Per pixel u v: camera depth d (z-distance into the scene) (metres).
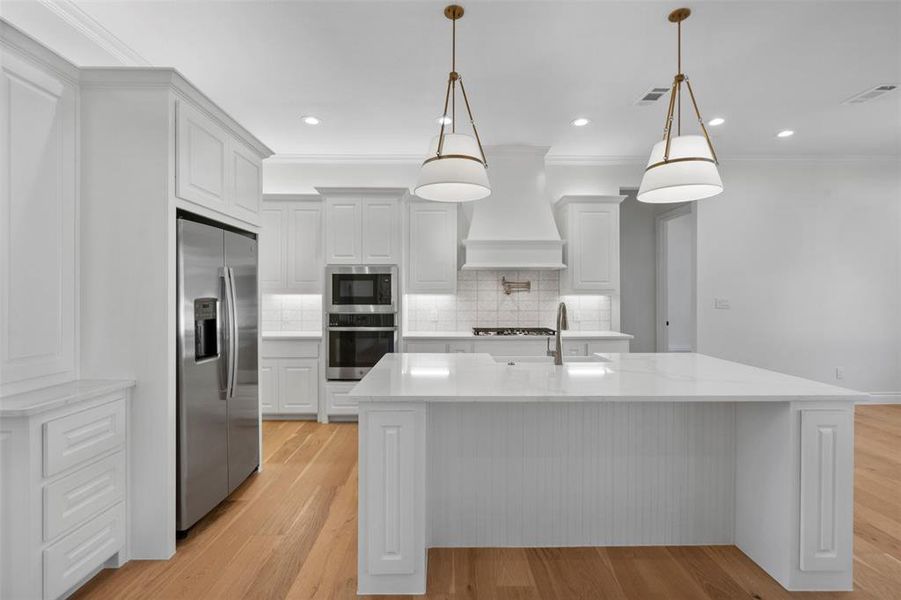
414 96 3.77
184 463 2.46
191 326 2.51
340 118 4.25
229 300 2.86
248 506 2.92
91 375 2.34
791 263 5.49
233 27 2.79
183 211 2.54
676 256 8.12
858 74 3.42
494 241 4.93
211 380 2.71
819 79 3.50
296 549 2.43
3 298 1.91
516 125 4.42
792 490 2.05
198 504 2.58
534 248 5.03
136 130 2.33
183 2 2.54
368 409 2.03
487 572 2.23
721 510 2.49
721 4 2.58
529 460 2.46
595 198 5.06
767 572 2.21
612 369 2.59
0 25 1.86
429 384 2.19
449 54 3.11
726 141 4.94
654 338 6.72
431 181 2.27
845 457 2.05
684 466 2.48
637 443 2.47
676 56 3.14
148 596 2.04
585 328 5.48
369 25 2.77
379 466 2.03
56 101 2.18
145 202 2.33
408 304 5.45
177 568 2.25
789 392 2.03
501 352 4.87
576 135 4.69
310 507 2.91
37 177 2.07
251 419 3.30
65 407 1.93
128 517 2.32
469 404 2.44
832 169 5.49
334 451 3.99
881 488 3.13
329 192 4.95
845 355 5.50
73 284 2.29
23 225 2.00
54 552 1.88
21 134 1.99
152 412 2.34
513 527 2.46
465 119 4.28
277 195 5.04
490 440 2.45
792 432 2.04
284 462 3.72
